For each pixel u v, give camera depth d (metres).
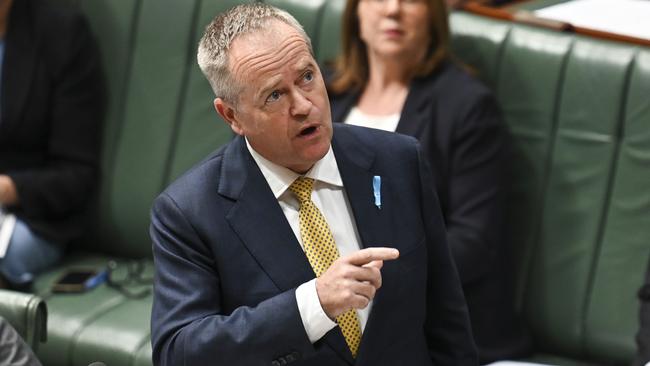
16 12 12.55
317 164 6.89
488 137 10.55
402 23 10.64
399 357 6.93
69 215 12.75
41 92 12.55
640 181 10.26
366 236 6.86
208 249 6.74
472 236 10.32
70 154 12.62
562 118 10.67
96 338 10.82
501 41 11.03
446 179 10.61
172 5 12.40
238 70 6.34
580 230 10.58
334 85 11.28
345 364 6.72
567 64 10.65
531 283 10.86
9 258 12.05
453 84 10.68
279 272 6.66
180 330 6.55
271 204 6.78
